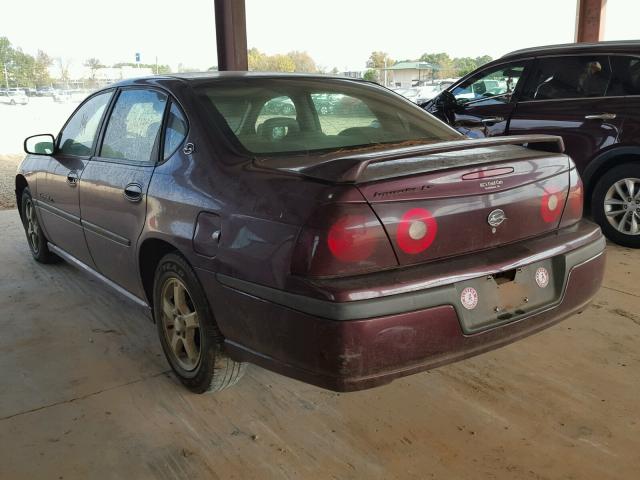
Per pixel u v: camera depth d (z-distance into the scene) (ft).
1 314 12.67
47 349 10.95
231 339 7.84
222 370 8.55
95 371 10.07
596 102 17.16
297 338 6.64
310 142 9.08
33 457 7.73
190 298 8.66
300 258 6.56
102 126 11.62
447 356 6.90
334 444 7.88
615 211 17.07
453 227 7.11
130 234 9.81
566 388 9.14
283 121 9.21
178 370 9.39
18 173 15.75
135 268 9.95
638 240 16.61
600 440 7.83
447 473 7.25
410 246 6.81
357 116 10.00
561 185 8.36
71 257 13.57
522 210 7.80
